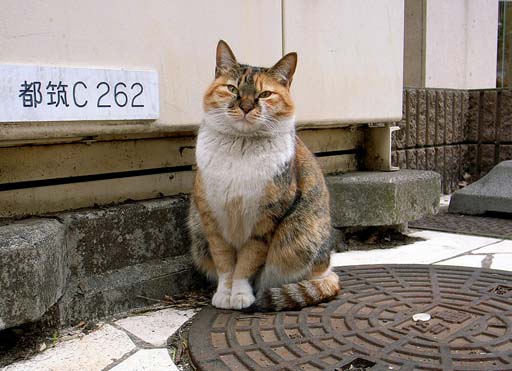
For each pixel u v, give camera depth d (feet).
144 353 3.07
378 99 5.16
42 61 3.28
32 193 3.52
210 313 3.42
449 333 3.11
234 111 3.31
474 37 8.54
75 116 3.38
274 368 2.82
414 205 4.97
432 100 7.22
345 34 4.85
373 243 4.95
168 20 3.77
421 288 3.71
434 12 7.59
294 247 3.57
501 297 3.55
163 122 3.80
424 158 7.19
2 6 3.14
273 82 3.44
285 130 3.43
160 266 3.77
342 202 4.78
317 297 3.48
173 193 4.15
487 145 7.98
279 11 4.40
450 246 4.83
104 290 3.50
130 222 3.67
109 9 3.51
